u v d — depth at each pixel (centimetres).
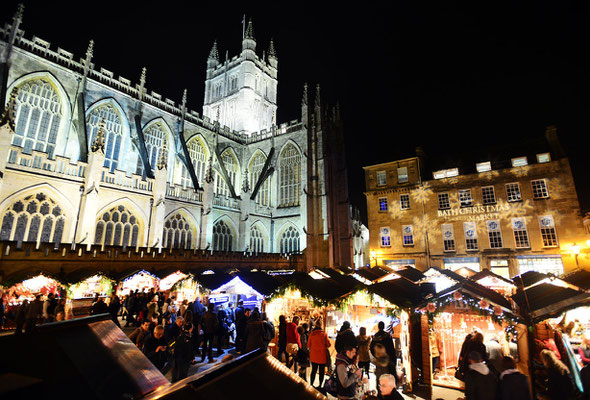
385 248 4178
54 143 3656
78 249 2561
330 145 5606
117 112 4297
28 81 3506
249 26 7500
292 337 1359
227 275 2150
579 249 3238
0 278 2127
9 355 296
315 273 2155
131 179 3475
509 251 3528
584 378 855
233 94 7262
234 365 363
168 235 3803
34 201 2797
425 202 4069
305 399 368
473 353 845
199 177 5275
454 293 1229
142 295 2348
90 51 4050
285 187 5506
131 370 372
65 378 304
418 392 1216
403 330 1377
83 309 2477
